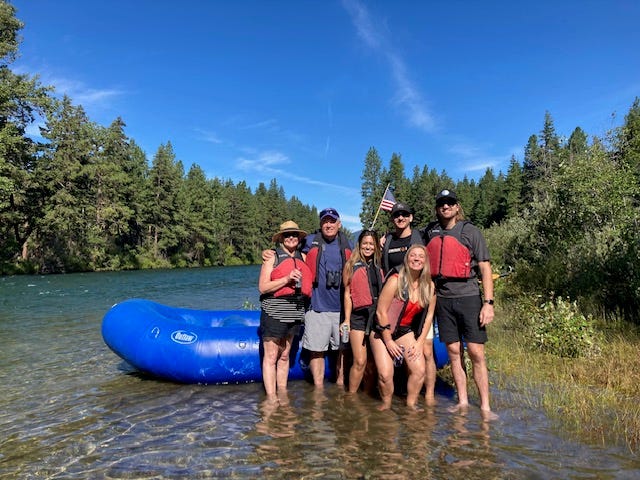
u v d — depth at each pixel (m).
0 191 24.94
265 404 4.25
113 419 3.89
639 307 6.79
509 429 3.49
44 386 4.86
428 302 4.09
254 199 71.75
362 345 4.40
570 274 8.66
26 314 10.20
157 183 44.09
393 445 3.26
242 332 5.11
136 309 5.61
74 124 31.16
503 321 7.67
